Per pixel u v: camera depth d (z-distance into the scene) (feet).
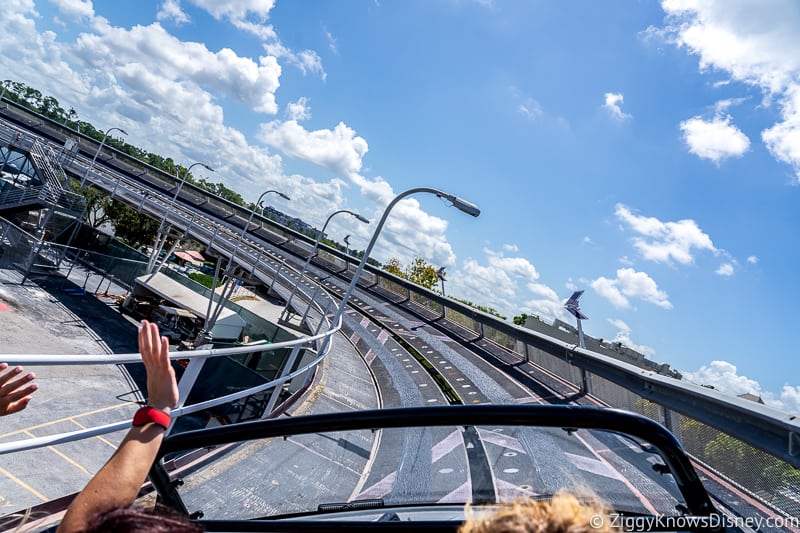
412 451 5.43
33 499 37.06
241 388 41.39
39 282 115.14
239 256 150.82
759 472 18.62
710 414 45.65
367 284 205.77
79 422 54.19
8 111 310.04
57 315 98.73
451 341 133.69
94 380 67.36
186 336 119.55
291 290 148.97
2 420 48.32
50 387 59.98
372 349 111.65
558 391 85.76
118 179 195.83
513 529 2.49
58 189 153.99
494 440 5.27
